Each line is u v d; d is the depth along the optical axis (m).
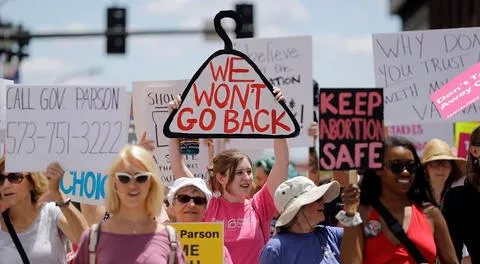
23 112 7.40
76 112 7.42
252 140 9.61
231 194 7.58
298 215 6.75
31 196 6.89
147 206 5.78
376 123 6.23
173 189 7.04
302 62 10.18
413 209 6.26
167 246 5.75
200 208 7.00
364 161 6.20
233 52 7.52
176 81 8.77
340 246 6.65
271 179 7.65
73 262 5.81
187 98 7.53
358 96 6.23
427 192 6.40
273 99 7.50
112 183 5.77
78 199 8.38
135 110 8.86
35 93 7.41
